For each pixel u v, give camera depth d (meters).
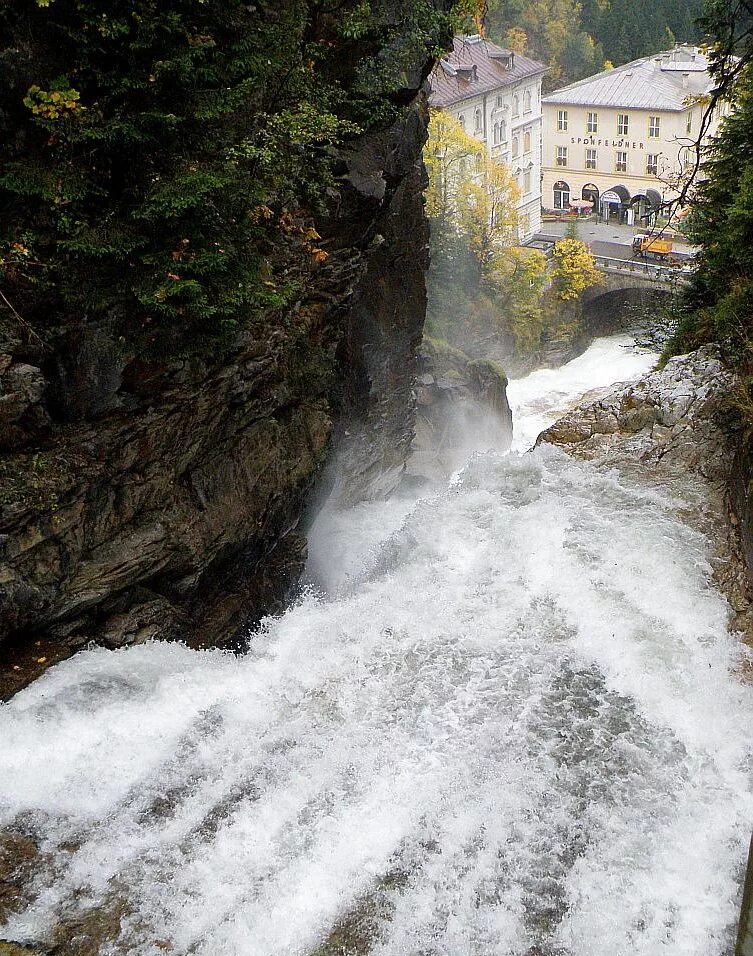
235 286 11.59
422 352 36.53
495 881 9.09
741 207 16.47
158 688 10.95
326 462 16.34
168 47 10.92
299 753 10.30
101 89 11.00
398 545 14.81
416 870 9.19
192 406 12.01
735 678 11.12
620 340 58.81
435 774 10.03
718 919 8.69
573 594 12.39
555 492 14.51
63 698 10.47
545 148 73.62
